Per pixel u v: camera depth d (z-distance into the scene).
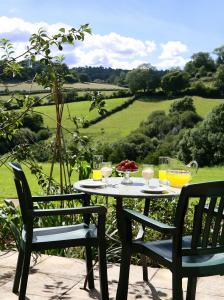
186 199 2.38
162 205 5.09
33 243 2.93
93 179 3.74
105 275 3.11
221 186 2.45
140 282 3.59
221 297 3.30
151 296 3.30
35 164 5.18
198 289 3.44
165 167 3.69
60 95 5.04
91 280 3.43
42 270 3.82
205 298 3.28
